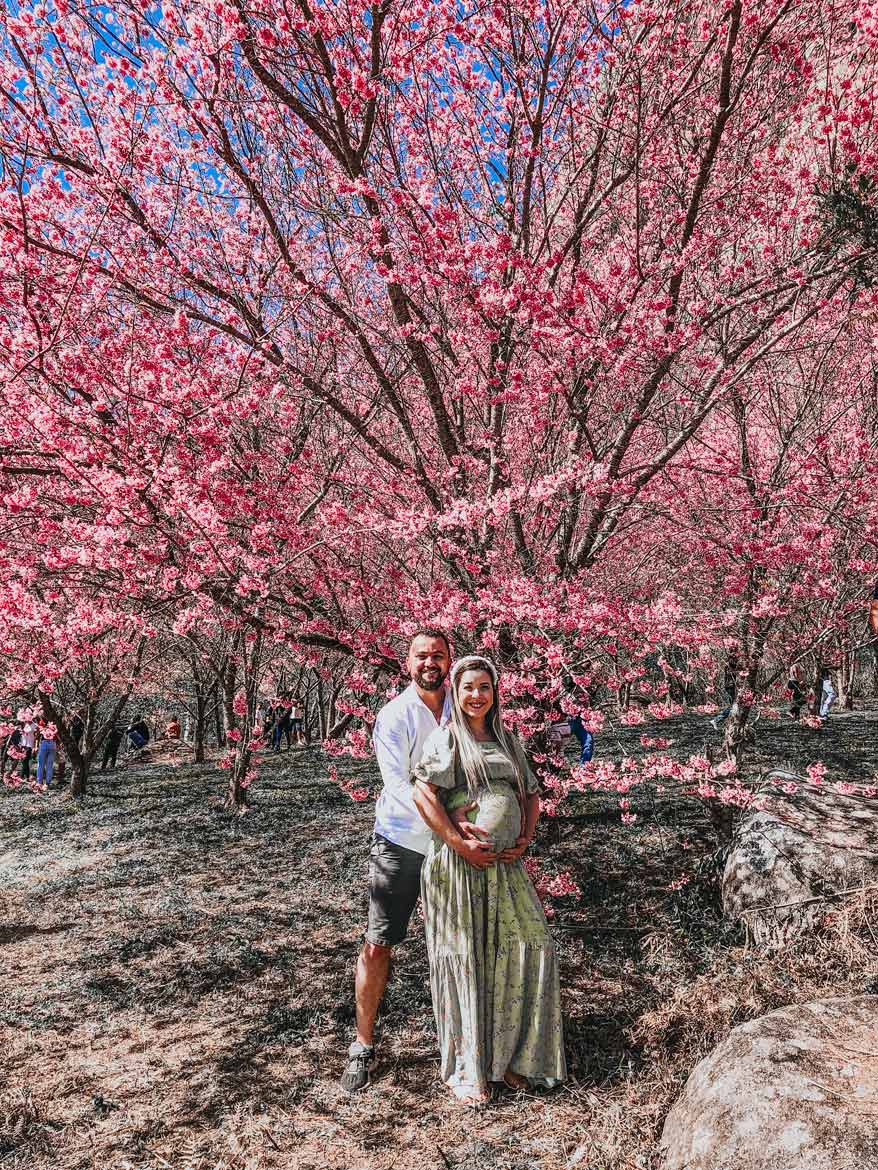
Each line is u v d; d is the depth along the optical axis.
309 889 7.57
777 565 6.49
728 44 4.84
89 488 4.70
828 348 6.48
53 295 5.07
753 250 7.03
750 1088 2.68
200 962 5.75
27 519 5.11
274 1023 4.62
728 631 7.08
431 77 5.84
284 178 6.30
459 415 6.43
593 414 6.88
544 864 6.96
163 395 4.71
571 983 4.66
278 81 5.36
